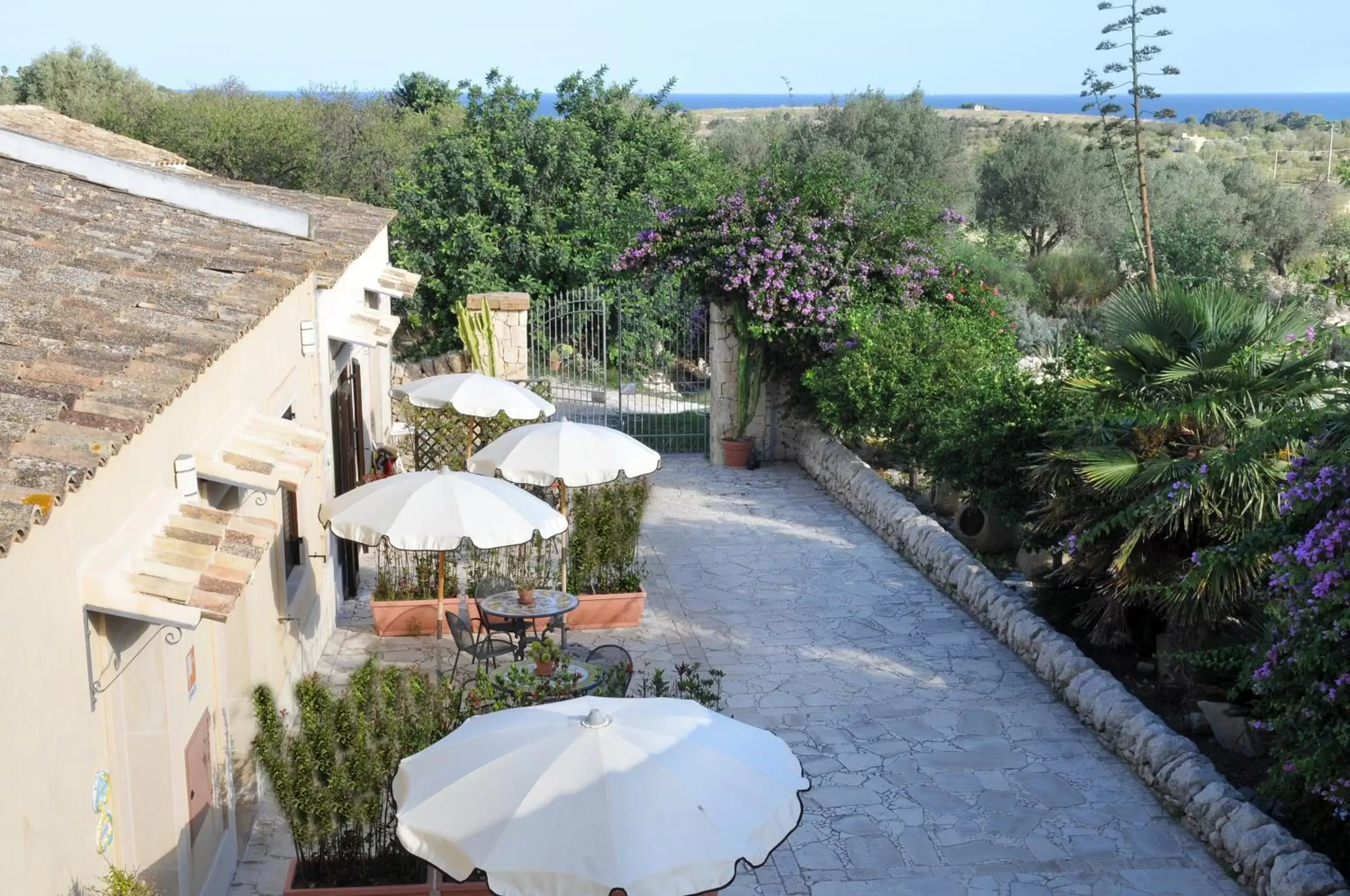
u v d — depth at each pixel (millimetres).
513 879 5047
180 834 6574
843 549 15234
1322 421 9125
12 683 4422
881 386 16703
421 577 12508
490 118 27547
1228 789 8508
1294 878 7402
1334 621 7234
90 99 39469
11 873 4391
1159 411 10422
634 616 12562
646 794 5379
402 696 7828
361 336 12609
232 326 7531
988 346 17266
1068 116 121812
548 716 6047
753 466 19406
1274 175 40062
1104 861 8273
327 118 36812
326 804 6980
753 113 75375
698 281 19000
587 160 27391
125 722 6164
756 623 12695
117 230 9305
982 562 14664
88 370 6160
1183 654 9492
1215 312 11016
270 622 9367
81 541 5246
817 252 18438
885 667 11562
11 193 9578
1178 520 10055
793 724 10336
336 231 13805
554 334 25797
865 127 36812
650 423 21344
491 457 11906
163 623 5324
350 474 13859
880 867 8188
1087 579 11641
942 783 9344
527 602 10875
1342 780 7188
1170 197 32156
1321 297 26484
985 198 35094
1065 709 10664
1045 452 12070
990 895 7879
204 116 33844
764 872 8109
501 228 26672
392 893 7023
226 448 7445
